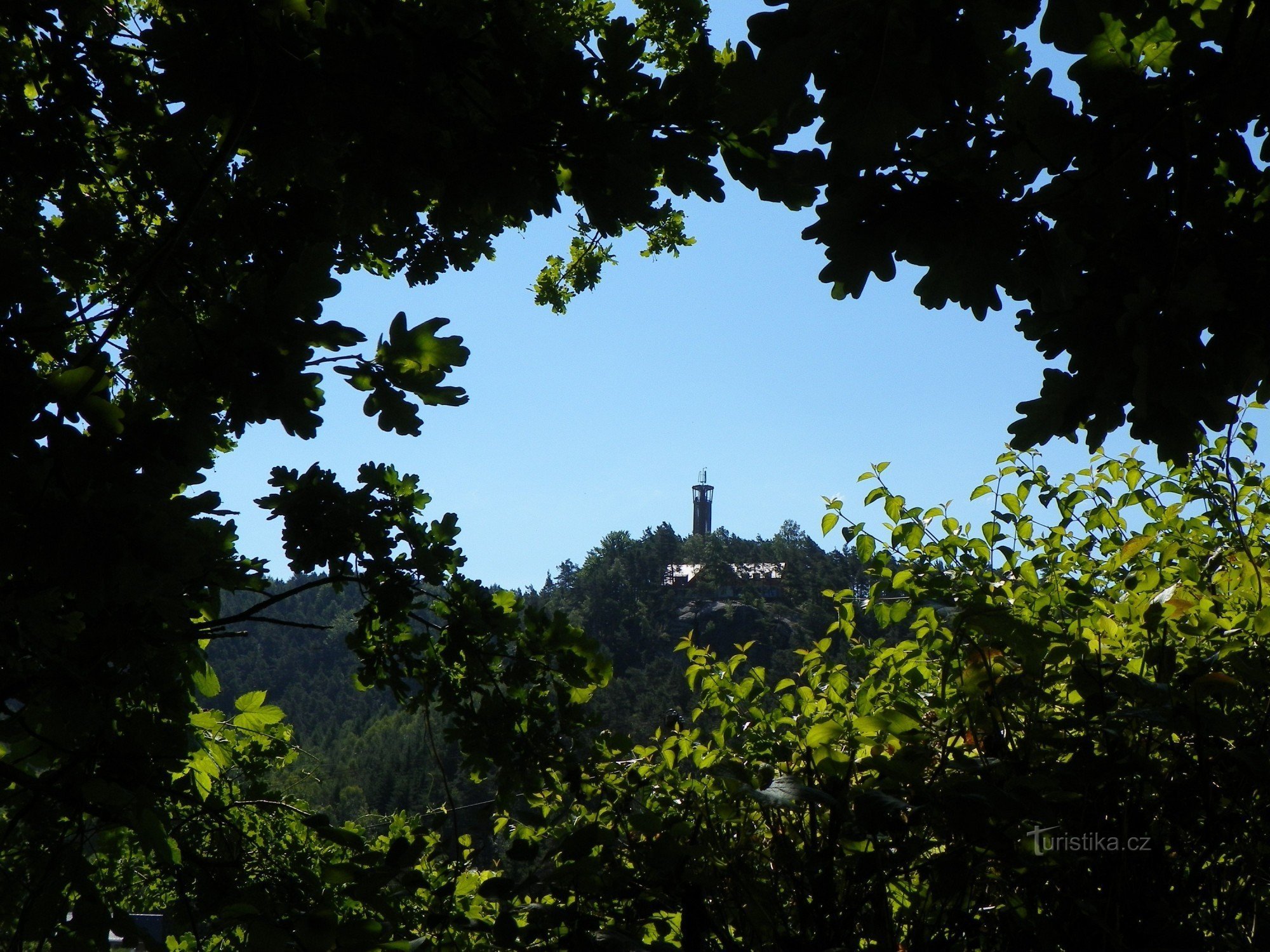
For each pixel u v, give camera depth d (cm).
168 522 205
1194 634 241
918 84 210
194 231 317
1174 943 201
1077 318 242
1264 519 303
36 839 254
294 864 297
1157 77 227
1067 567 304
